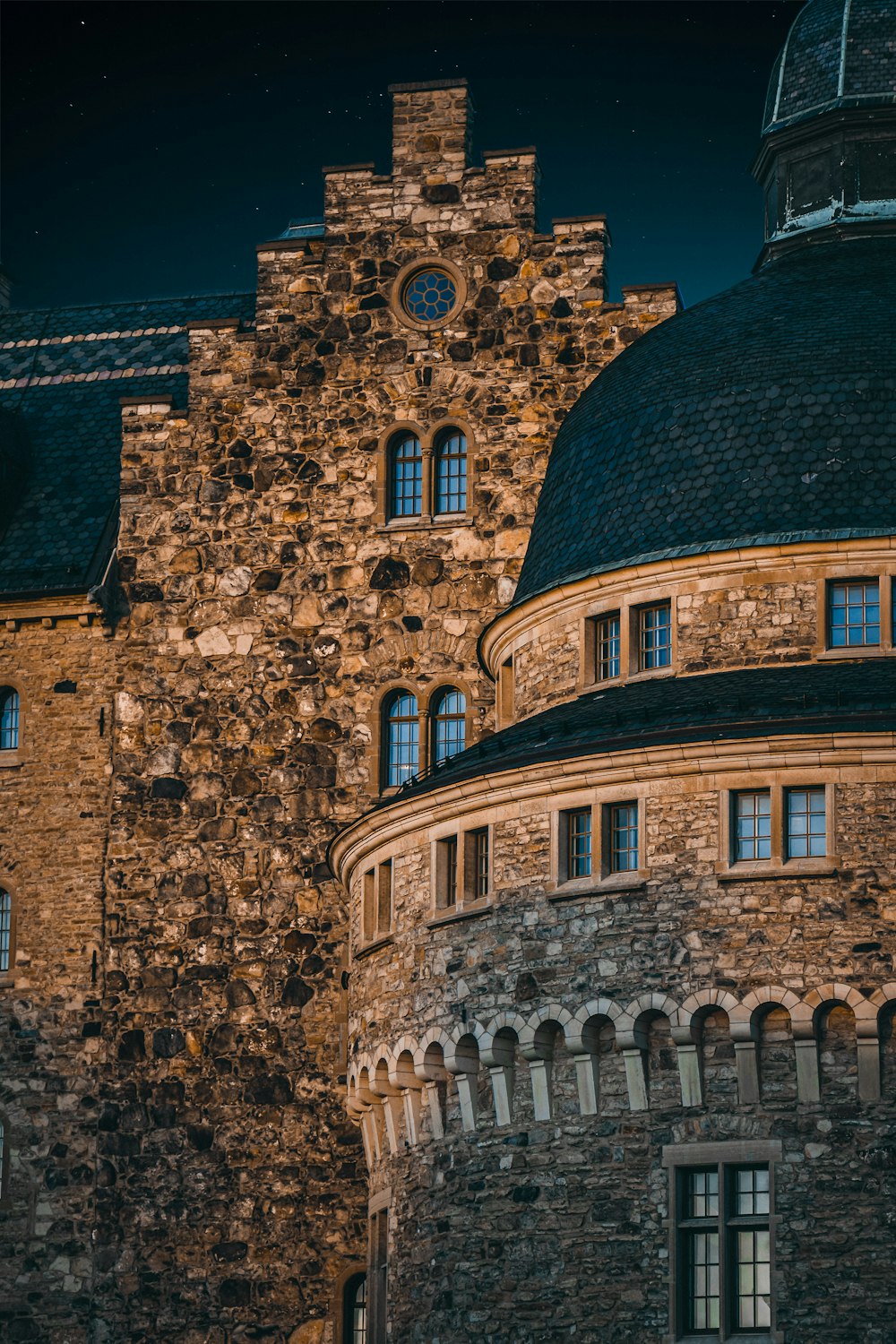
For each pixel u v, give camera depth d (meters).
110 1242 50.81
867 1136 37.69
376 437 53.81
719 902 38.94
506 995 40.62
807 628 42.09
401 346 54.06
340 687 52.81
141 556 54.56
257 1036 51.34
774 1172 38.00
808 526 42.69
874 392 43.84
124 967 52.41
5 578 54.94
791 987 38.25
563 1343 38.97
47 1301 50.88
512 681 47.00
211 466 54.66
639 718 40.66
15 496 57.06
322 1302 49.56
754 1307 37.84
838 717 38.84
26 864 53.53
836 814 38.69
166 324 61.47
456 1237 40.84
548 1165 39.84
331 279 54.81
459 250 54.12
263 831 52.47
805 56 51.03
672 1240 38.38
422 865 43.06
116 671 54.12
